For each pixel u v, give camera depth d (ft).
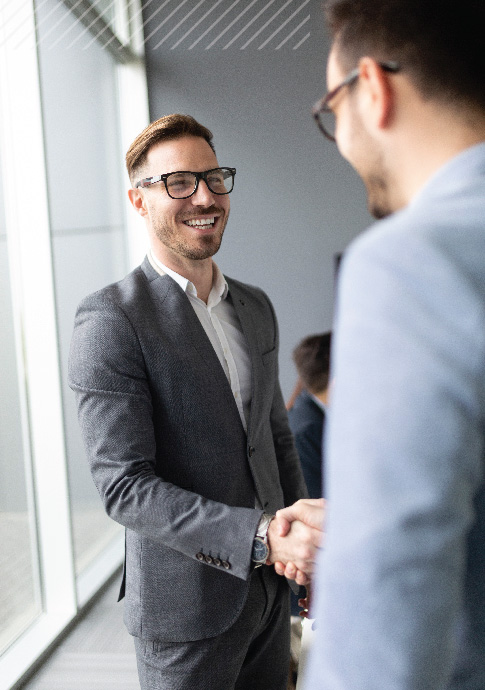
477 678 1.97
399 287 1.65
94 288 12.83
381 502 1.56
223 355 5.13
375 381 1.62
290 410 8.08
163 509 4.12
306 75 14.88
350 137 2.22
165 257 5.06
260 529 4.04
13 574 9.44
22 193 9.73
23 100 9.69
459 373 1.56
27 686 8.72
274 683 5.22
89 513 12.26
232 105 15.11
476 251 1.69
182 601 4.57
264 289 15.62
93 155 13.01
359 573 1.57
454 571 1.59
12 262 9.55
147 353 4.48
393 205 2.22
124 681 8.75
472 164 1.91
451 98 2.00
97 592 11.62
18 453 9.64
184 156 4.88
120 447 4.29
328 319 15.51
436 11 1.99
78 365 4.45
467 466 1.58
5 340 9.32
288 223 15.42
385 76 2.05
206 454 4.60
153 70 15.03
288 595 5.28
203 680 4.60
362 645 1.58
